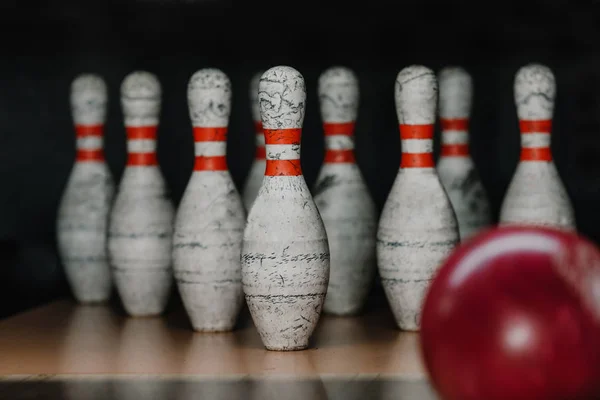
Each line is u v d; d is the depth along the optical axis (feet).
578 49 11.91
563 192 9.50
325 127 9.86
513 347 4.39
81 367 7.04
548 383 4.37
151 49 12.21
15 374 6.78
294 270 7.66
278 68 7.93
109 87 12.23
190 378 6.63
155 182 9.84
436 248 8.53
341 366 7.01
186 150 12.17
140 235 9.59
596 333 4.37
